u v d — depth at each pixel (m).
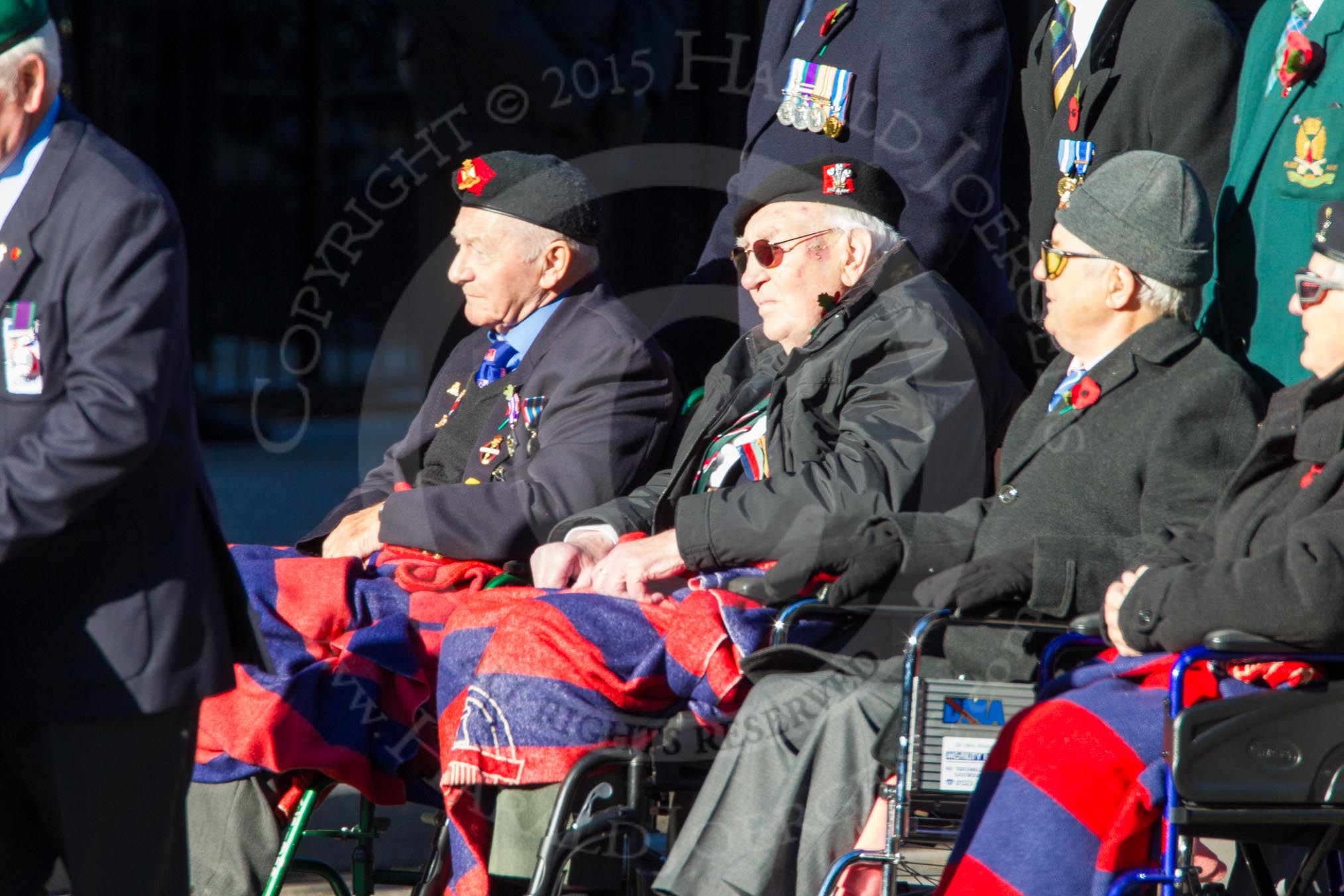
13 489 8.56
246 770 11.74
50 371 8.94
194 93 37.12
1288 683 9.88
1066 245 11.27
